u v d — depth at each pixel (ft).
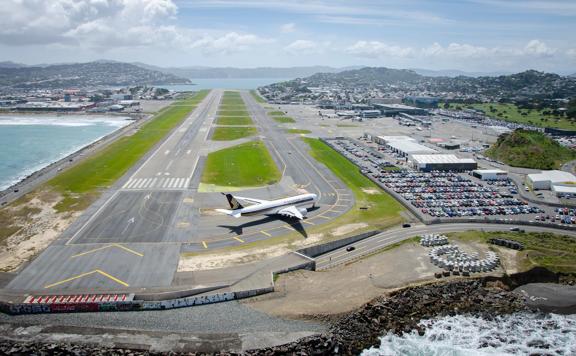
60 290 308.60
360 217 465.88
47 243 388.78
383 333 276.41
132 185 568.41
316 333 270.26
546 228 440.04
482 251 380.99
